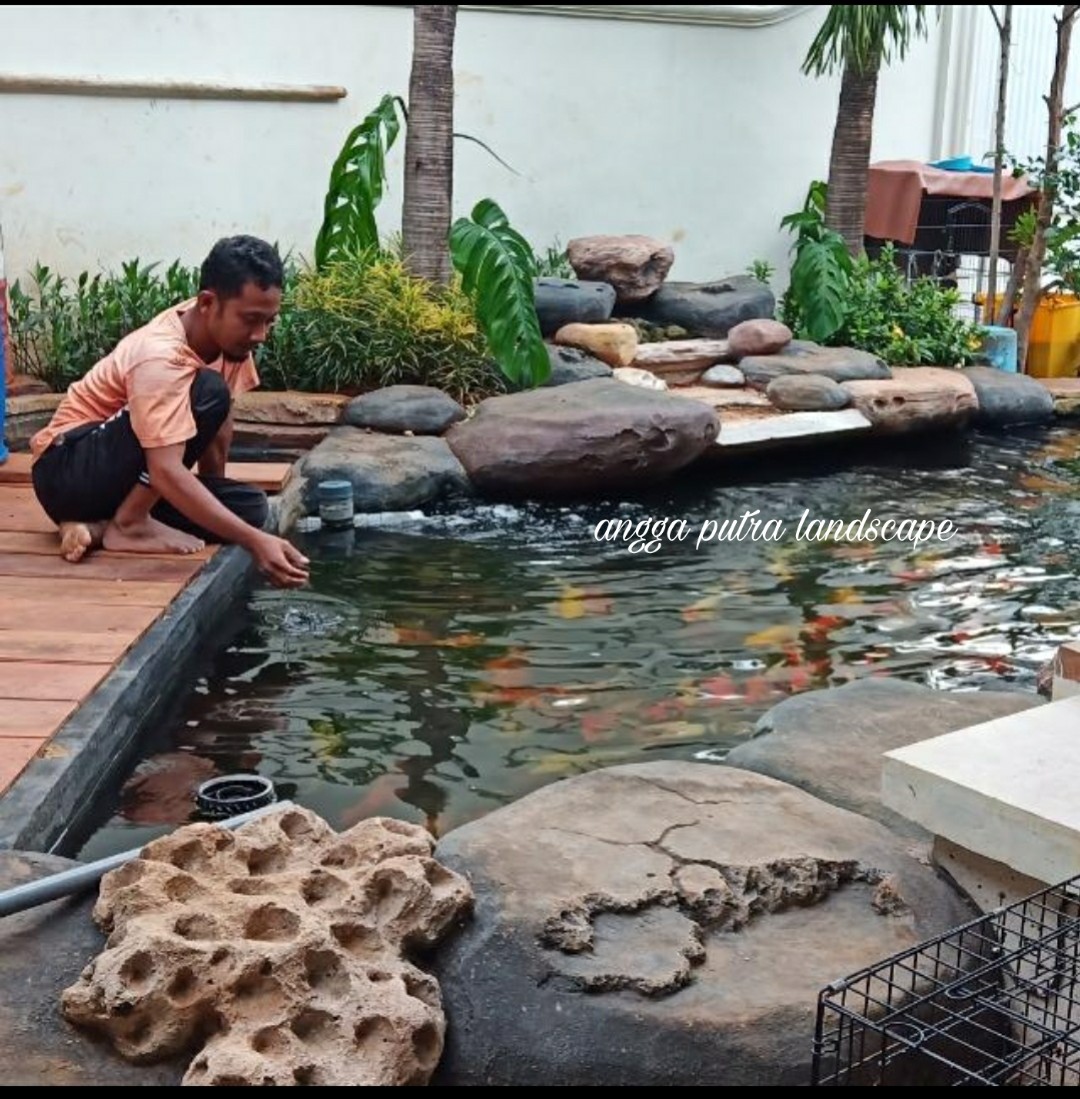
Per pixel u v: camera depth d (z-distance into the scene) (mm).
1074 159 9398
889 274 9414
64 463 4250
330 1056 1741
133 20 7801
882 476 6891
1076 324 9758
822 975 1975
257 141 8234
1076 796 2148
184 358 4055
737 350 8133
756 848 2250
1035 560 5281
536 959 1944
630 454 6262
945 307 9219
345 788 3078
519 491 6188
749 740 3070
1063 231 9211
